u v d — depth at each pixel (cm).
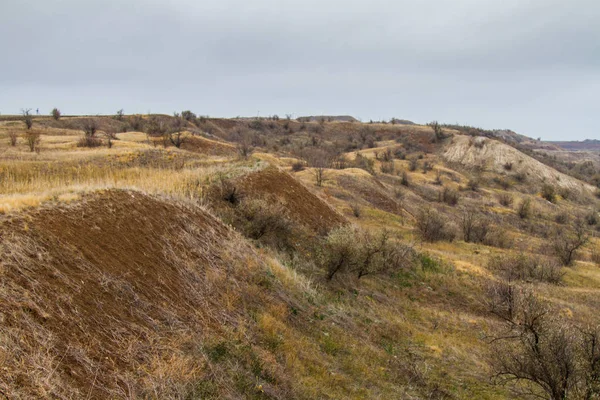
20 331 423
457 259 1978
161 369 502
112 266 626
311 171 4269
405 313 1241
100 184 909
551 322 778
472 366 923
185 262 796
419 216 2766
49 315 468
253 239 1270
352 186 3850
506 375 841
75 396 404
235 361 604
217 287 791
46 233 580
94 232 671
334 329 908
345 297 1171
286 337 761
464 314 1331
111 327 525
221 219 1228
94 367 453
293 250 1373
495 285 1472
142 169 1867
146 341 545
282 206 1580
